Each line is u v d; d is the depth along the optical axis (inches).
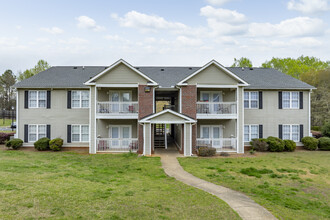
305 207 342.0
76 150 794.8
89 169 515.5
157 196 354.3
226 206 329.4
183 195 366.6
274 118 837.2
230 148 784.9
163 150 798.5
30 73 2095.2
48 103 810.8
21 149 780.0
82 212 283.4
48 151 763.4
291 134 843.4
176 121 709.3
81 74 894.4
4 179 386.3
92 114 732.7
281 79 888.3
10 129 1424.7
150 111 735.1
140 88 733.3
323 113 1411.2
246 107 831.1
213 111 768.3
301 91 845.2
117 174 485.4
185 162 617.9
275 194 390.9
